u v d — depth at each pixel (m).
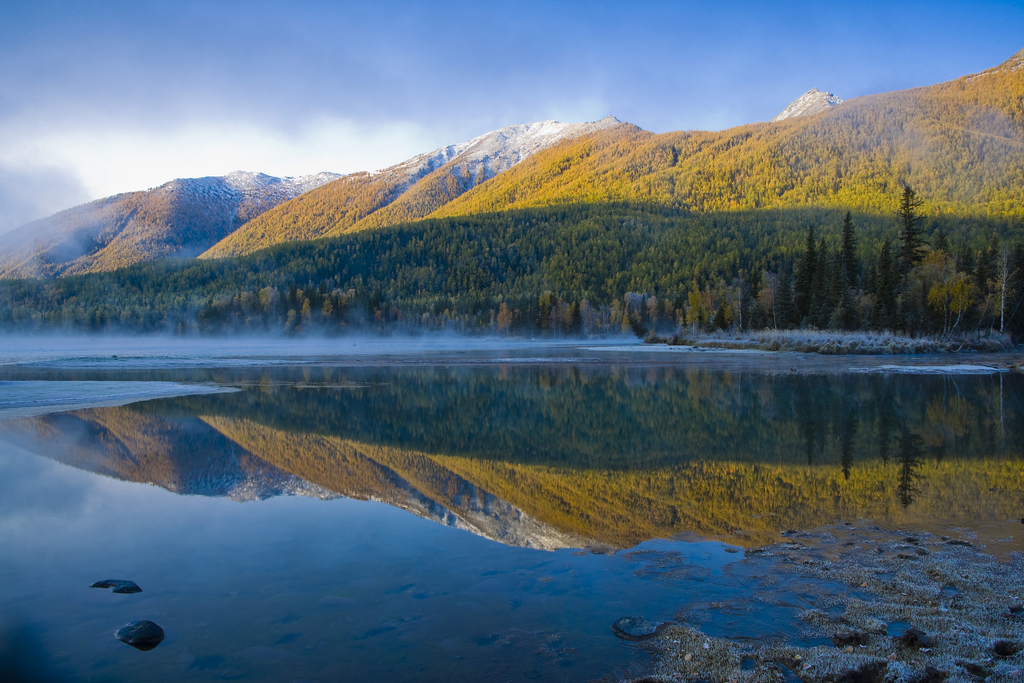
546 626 4.61
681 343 79.69
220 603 5.10
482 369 41.56
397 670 3.95
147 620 4.68
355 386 28.92
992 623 4.50
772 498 8.56
